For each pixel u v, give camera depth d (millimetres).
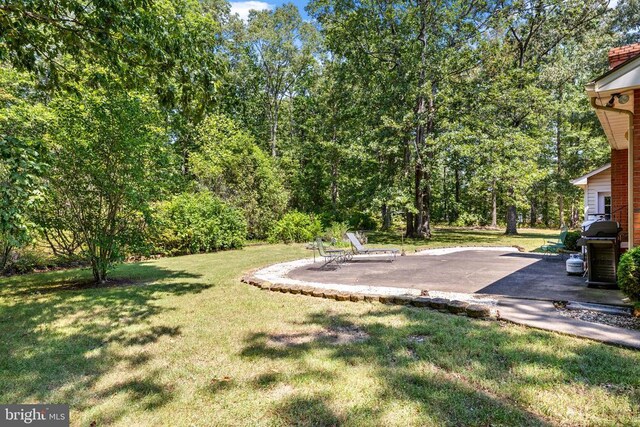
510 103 15430
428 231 17375
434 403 2281
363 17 15812
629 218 4543
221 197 15258
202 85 4820
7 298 5660
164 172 7012
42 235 6598
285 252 12031
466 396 2350
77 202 6551
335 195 25234
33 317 4516
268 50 26062
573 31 18109
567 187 19219
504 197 17078
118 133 6207
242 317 4309
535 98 15445
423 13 15383
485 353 2977
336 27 16469
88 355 3244
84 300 5375
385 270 7672
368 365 2855
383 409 2240
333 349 3205
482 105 15461
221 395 2494
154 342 3555
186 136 16688
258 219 15656
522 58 18844
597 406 2182
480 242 14977
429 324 3771
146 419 2232
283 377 2717
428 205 17438
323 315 4289
